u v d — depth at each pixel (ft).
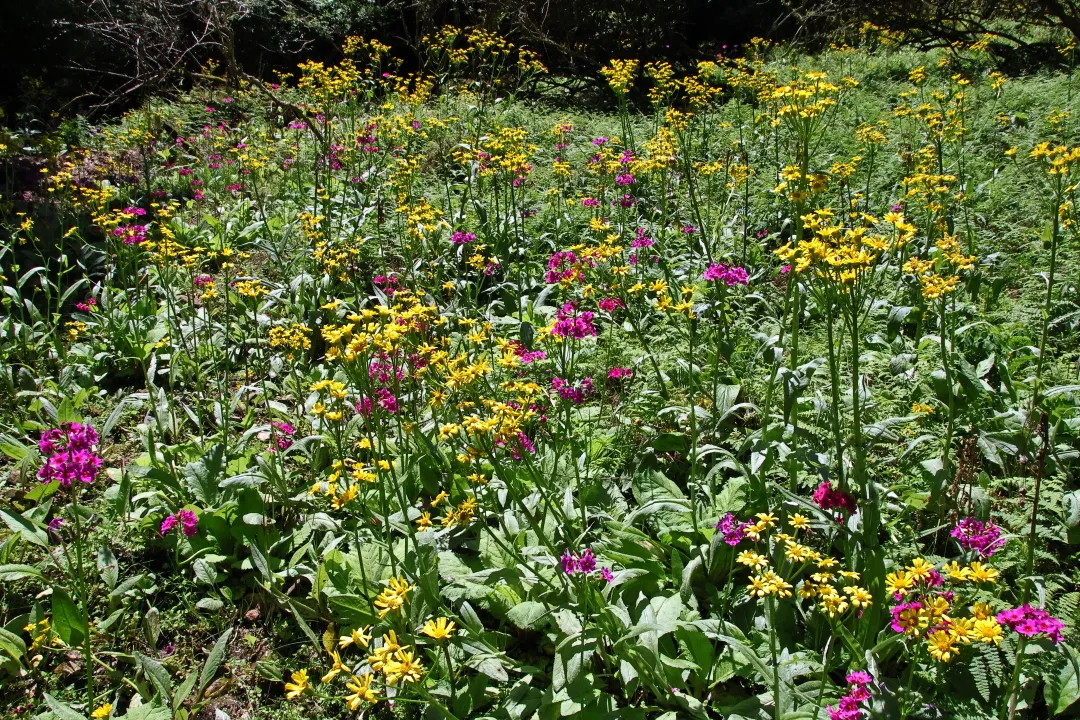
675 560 10.32
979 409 13.15
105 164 28.27
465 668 9.61
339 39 61.52
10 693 9.83
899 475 12.07
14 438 14.25
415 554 10.44
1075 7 42.60
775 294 18.98
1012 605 9.85
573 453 11.52
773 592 7.68
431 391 11.93
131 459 14.12
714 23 63.98
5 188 26.02
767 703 8.53
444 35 40.78
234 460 12.89
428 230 19.94
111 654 9.77
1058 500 11.18
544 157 30.76
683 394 14.23
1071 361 14.89
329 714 9.64
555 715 8.64
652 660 8.52
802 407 13.26
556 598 9.96
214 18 41.01
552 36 56.65
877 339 15.88
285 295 19.33
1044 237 18.54
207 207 25.99
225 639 9.82
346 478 10.61
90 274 20.12
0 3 38.75
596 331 16.35
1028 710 8.68
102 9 41.29
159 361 16.96
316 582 10.53
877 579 8.57
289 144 30.76
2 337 16.85
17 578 10.94
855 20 49.90
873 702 8.20
